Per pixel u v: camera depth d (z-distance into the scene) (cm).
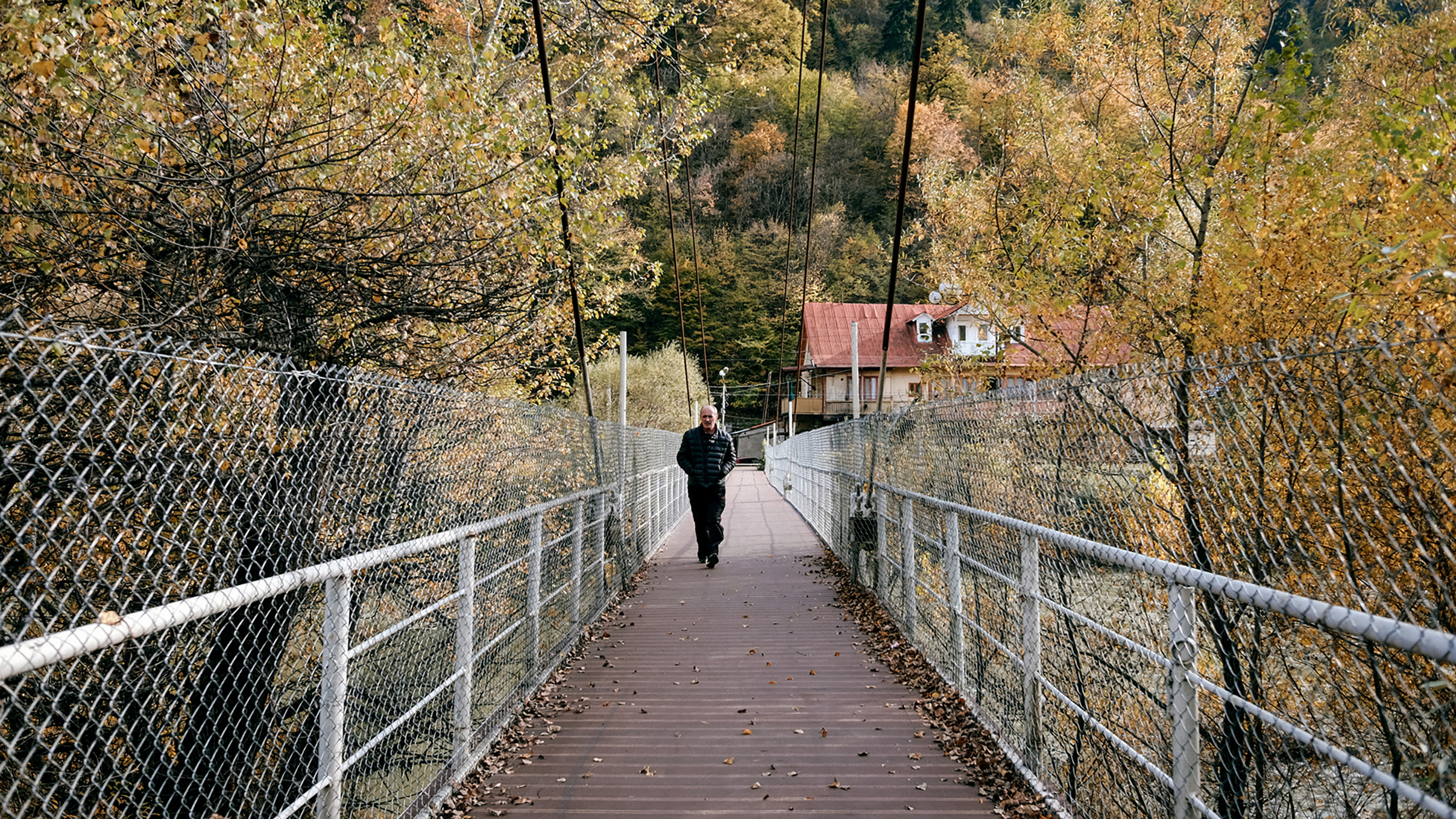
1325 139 596
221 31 389
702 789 380
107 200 375
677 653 633
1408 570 224
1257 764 342
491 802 367
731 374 5453
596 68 736
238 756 328
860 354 4756
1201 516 348
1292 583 315
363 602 345
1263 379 295
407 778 384
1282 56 559
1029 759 378
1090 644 378
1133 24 808
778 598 850
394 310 509
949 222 1064
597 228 621
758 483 3388
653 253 5041
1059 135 912
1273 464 349
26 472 284
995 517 417
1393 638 159
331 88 457
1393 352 210
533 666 530
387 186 484
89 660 282
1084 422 380
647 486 1178
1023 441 431
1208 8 778
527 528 538
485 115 491
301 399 317
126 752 301
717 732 456
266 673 344
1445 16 550
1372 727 289
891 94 5606
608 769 404
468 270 540
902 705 496
